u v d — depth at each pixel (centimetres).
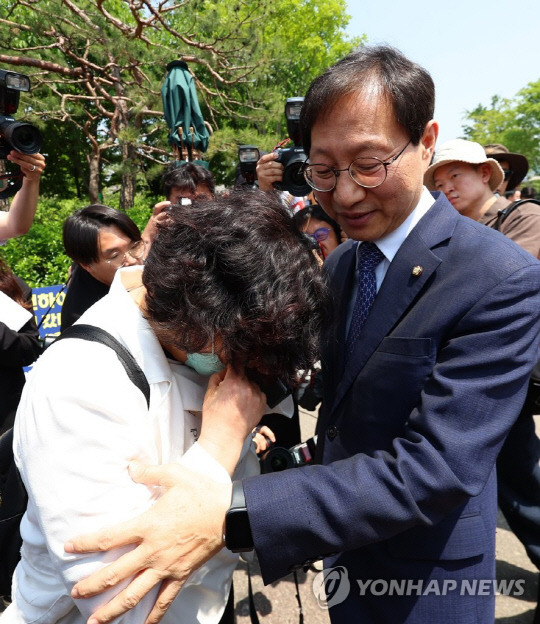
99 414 82
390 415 111
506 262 100
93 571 78
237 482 89
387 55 98
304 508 87
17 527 116
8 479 116
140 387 91
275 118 1093
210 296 79
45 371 85
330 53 2092
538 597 204
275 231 84
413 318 108
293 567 91
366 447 117
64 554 79
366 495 89
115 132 1122
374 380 113
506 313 98
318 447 141
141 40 1013
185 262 80
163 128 1139
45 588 97
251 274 78
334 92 96
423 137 105
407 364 107
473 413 94
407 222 115
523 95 1914
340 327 129
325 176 105
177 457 97
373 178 100
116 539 76
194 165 296
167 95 507
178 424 97
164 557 77
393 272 112
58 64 1029
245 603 223
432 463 91
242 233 81
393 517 90
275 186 220
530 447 213
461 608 117
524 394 101
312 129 103
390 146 98
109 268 214
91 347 88
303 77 1955
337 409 125
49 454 79
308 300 83
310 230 195
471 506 117
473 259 103
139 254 123
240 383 91
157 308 84
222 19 979
